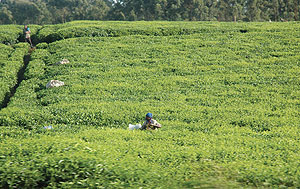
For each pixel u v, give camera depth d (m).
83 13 128.88
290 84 24.23
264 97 21.83
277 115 18.53
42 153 10.17
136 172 9.38
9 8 144.25
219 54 32.81
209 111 19.41
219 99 21.84
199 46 35.78
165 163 10.67
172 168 10.05
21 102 22.42
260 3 106.88
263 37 38.03
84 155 10.11
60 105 20.75
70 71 28.52
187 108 20.05
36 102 22.53
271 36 38.31
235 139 14.14
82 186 8.81
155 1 110.69
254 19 108.50
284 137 14.57
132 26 45.53
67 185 8.87
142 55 33.19
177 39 38.88
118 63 30.91
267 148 12.58
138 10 120.69
